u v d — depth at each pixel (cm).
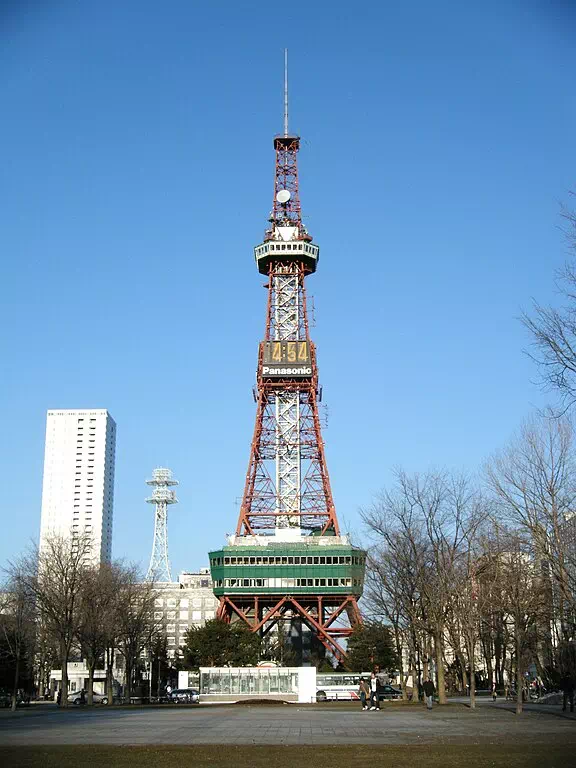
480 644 17025
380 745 4712
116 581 16175
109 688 15112
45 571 15225
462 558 10069
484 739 5081
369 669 17138
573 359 4506
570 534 7731
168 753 4309
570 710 8388
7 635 14838
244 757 4094
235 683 13800
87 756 4188
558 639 10750
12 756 4203
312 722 7062
